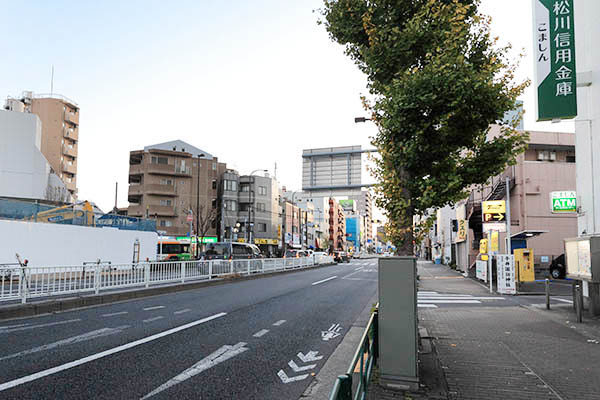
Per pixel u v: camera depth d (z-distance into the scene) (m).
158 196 56.41
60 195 44.38
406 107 5.51
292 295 14.40
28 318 9.02
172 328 8.02
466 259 29.50
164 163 57.03
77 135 61.69
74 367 5.36
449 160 6.10
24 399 4.24
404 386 4.47
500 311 10.78
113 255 23.38
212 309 10.65
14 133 40.12
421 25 6.15
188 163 58.50
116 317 9.23
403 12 6.65
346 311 10.94
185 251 36.88
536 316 9.84
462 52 6.16
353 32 6.95
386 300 4.64
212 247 32.72
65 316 9.34
